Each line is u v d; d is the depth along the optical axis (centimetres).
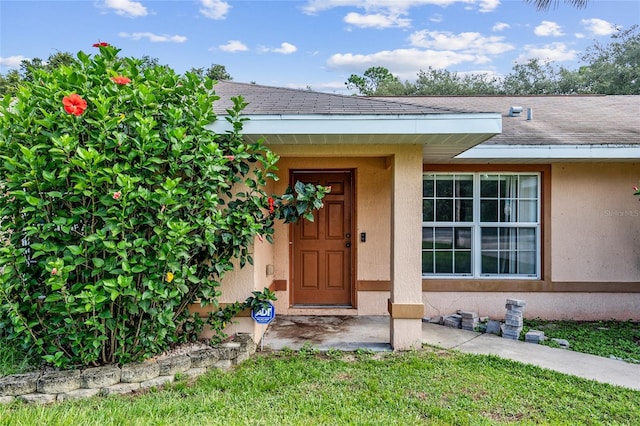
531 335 524
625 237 659
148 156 384
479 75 3098
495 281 659
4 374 357
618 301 657
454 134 419
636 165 657
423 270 677
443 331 572
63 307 361
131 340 391
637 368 431
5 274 353
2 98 427
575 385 379
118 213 361
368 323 598
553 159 622
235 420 301
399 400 341
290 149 488
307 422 300
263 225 459
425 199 677
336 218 671
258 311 468
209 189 413
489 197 677
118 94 386
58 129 368
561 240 660
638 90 2289
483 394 355
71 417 297
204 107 413
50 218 372
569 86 2634
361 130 418
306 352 467
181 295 420
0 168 366
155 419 302
